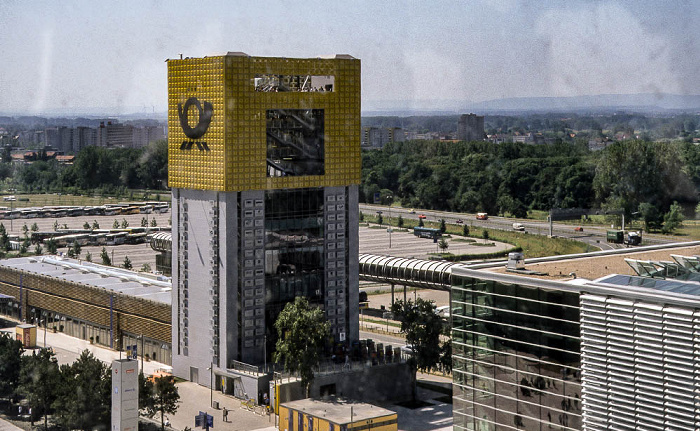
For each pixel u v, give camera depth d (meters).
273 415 113.38
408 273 155.00
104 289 150.12
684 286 74.19
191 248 127.44
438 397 122.44
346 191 131.38
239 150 121.06
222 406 116.88
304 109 126.56
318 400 110.19
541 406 80.44
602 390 74.44
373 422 101.12
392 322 165.12
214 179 121.94
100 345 151.00
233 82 119.81
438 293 197.12
